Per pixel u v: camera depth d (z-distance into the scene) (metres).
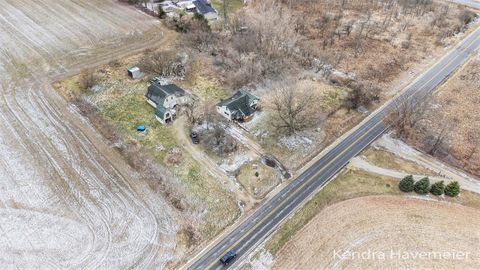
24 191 49.34
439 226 48.03
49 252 42.62
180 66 73.94
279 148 58.38
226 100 64.25
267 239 45.66
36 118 61.16
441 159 58.09
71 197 49.03
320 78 74.88
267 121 63.06
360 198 51.56
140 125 60.94
